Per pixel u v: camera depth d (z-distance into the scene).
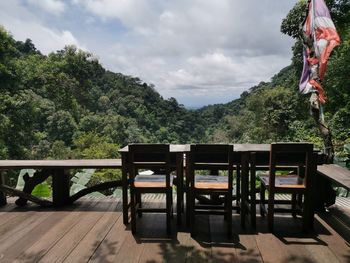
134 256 2.37
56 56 38.03
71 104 35.78
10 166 3.36
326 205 3.31
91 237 2.73
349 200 3.74
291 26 15.09
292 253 2.39
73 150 24.38
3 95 18.62
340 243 2.56
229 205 2.65
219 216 3.23
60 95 34.84
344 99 13.48
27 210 3.50
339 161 4.31
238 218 3.16
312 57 3.32
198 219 3.15
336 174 2.80
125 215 3.03
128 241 2.64
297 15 14.49
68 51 38.50
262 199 3.17
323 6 3.22
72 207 3.59
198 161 2.73
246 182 2.87
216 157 2.71
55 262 2.28
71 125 30.23
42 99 30.28
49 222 3.11
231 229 2.70
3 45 20.33
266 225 2.96
